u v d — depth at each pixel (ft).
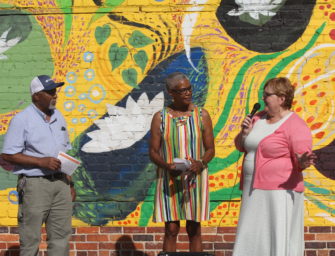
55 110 19.65
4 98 23.15
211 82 22.63
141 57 22.84
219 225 22.53
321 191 22.29
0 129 23.15
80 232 22.86
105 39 22.93
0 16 23.17
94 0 22.91
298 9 22.47
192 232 19.48
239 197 22.49
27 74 23.12
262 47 22.53
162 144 19.30
